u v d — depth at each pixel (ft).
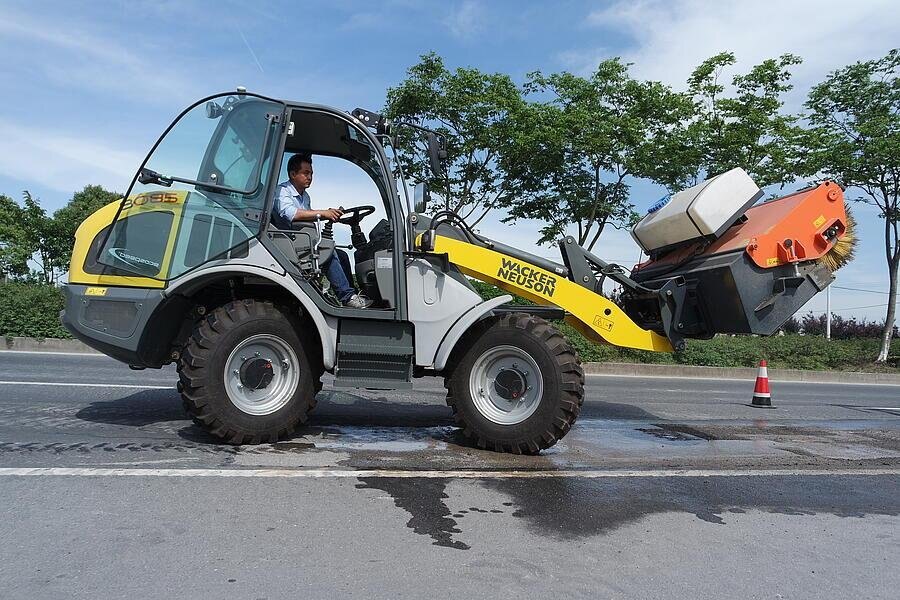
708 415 26.81
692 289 19.44
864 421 27.04
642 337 19.27
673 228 20.16
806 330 89.92
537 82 54.13
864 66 57.41
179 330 16.99
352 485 12.89
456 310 16.46
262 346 15.71
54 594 7.91
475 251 17.80
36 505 10.91
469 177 53.36
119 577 8.45
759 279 18.49
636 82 53.11
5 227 74.33
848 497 14.20
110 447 14.85
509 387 16.57
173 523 10.39
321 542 9.94
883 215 61.26
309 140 18.94
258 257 15.56
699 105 54.95
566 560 9.77
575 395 16.33
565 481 14.14
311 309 15.53
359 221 19.57
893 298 63.36
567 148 53.06
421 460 15.28
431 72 51.70
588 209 55.47
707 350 57.52
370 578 8.78
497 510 11.91
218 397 15.08
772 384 47.70
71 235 82.99
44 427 16.65
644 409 27.76
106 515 10.60
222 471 13.30
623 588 8.89
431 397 26.40
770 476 15.70
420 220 17.57
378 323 16.19
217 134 15.94
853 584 9.47
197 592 8.14
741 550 10.62
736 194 19.57
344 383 15.90
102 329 15.55
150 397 22.03
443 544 10.13
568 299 18.56
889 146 55.16
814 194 19.07
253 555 9.33
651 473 15.31
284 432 15.74
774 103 53.57
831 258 19.08
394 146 17.63
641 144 52.54
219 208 15.66
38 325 43.09
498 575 9.08
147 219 15.70
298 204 17.02
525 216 56.24
